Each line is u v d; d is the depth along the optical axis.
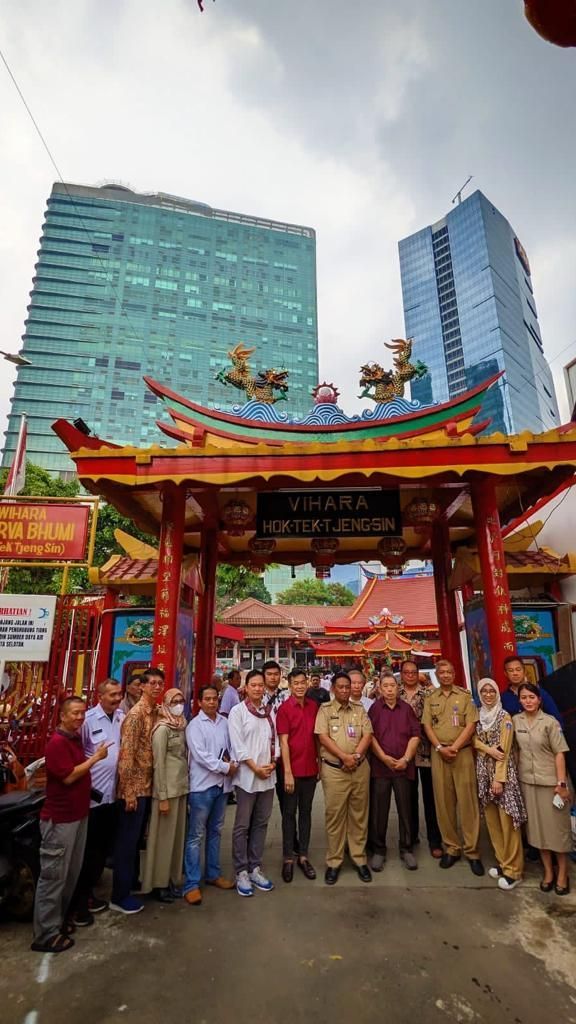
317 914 4.60
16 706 8.16
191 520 9.66
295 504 8.03
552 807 5.03
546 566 10.12
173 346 110.81
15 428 94.25
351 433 7.95
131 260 113.44
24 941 4.25
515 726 5.47
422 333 120.38
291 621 38.84
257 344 120.38
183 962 3.89
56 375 99.19
